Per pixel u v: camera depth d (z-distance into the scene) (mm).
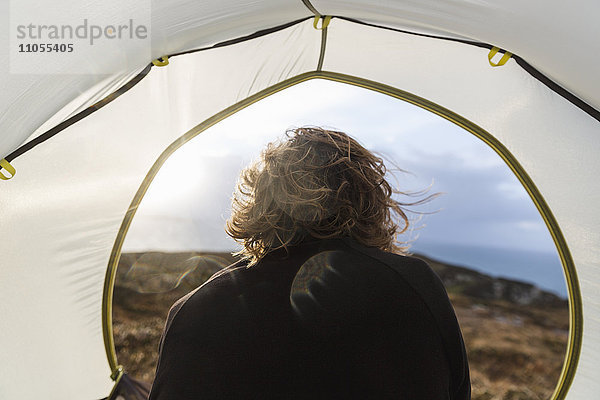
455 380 1053
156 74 2320
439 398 984
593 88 1806
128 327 6605
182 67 2438
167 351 1067
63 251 2316
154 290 7703
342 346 982
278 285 1062
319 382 968
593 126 2268
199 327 1052
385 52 2680
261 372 979
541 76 2070
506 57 2068
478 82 2602
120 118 2311
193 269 8555
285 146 1227
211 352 1014
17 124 1547
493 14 1639
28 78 1441
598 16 1441
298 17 2207
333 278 1047
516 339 9508
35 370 2275
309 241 1125
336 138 1250
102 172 2348
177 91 2500
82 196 2312
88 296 2449
